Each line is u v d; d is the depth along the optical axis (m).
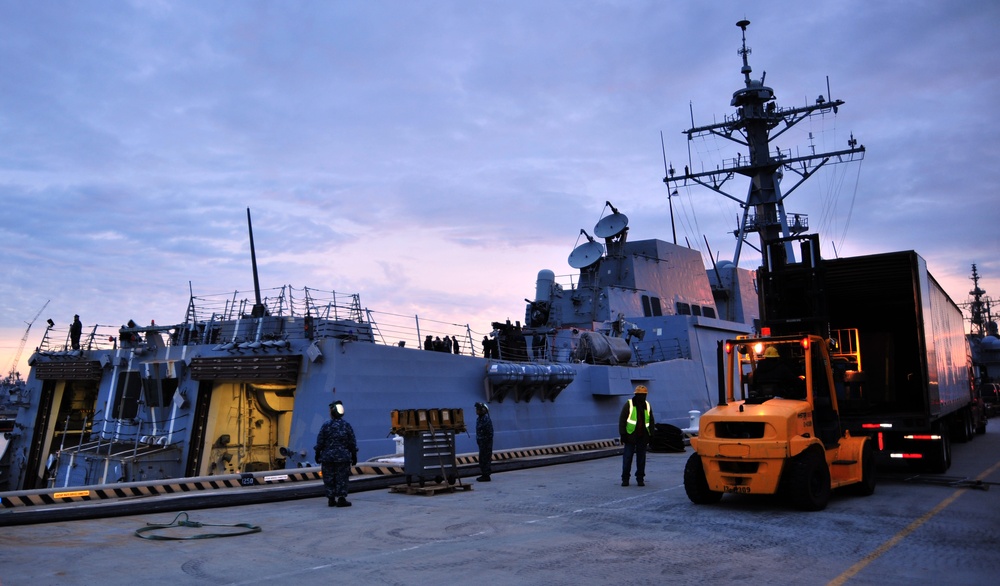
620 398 26.20
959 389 20.41
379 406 17.48
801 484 10.83
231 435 19.16
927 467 15.87
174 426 19.22
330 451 12.15
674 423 27.69
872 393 17.02
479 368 20.67
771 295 14.81
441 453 14.09
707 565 7.53
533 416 22.19
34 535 9.32
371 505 12.28
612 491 13.73
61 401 24.97
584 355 25.36
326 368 16.77
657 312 31.28
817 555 7.97
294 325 18.81
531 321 28.23
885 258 15.05
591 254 29.66
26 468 24.08
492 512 11.28
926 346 14.98
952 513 10.81
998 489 13.55
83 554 8.12
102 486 12.51
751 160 34.81
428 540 8.98
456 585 6.76
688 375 29.44
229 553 8.22
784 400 11.84
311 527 10.00
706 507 11.59
